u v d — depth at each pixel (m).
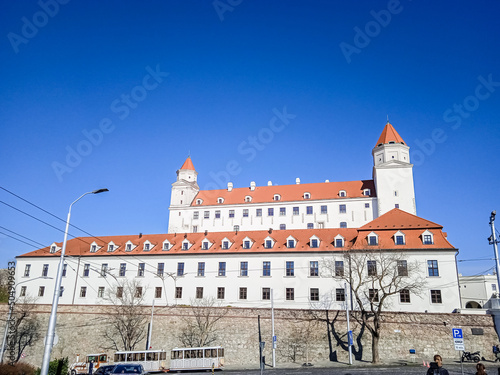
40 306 62.44
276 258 65.69
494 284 88.75
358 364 46.53
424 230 60.31
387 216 66.38
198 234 76.06
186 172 104.62
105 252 74.25
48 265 74.62
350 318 52.69
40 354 59.44
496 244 29.17
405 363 45.22
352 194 90.38
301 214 91.25
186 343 56.44
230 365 53.19
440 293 55.78
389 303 56.97
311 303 61.50
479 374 18.44
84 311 60.94
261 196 96.94
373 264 59.16
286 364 50.81
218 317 57.09
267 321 55.44
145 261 71.06
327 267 61.97
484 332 47.97
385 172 87.31
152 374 47.16
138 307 60.09
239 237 72.38
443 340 48.94
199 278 67.75
